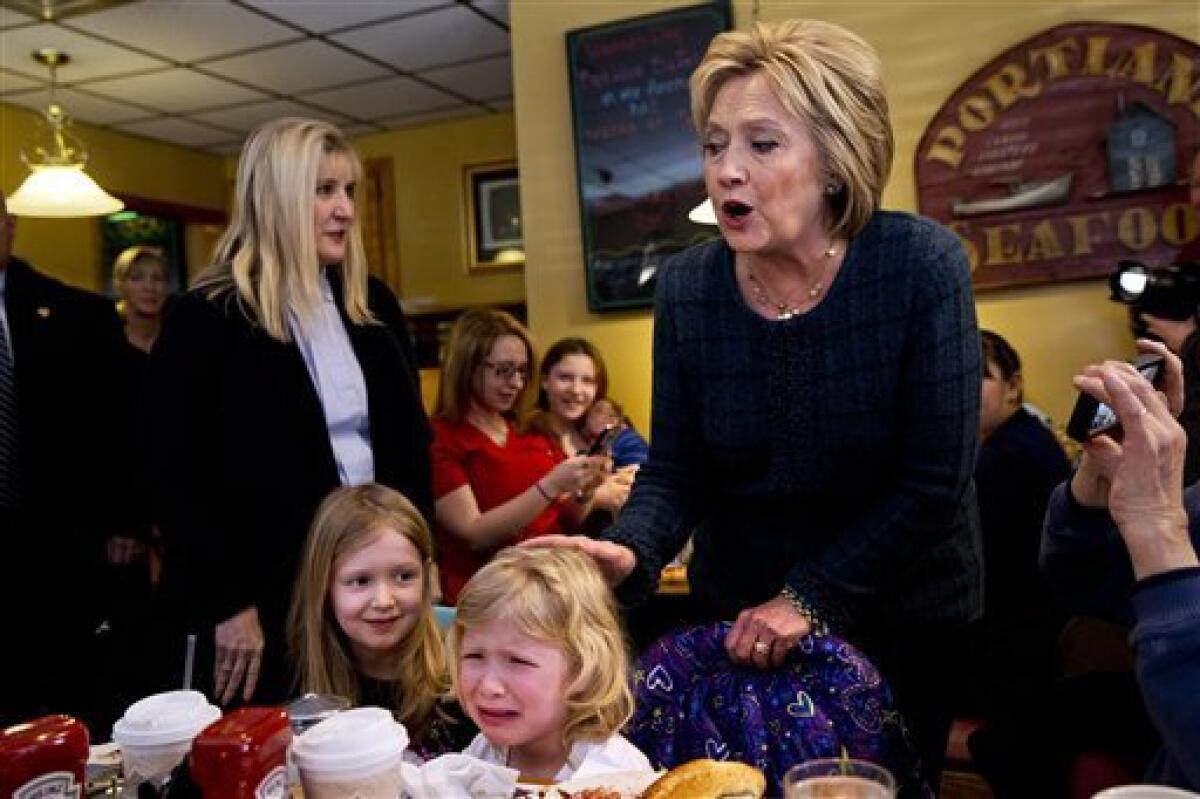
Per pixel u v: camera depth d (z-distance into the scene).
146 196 6.08
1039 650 2.42
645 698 1.29
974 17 3.46
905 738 1.22
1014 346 3.48
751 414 1.41
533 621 1.23
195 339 1.87
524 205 4.09
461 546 2.55
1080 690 1.81
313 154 1.90
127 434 3.06
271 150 1.90
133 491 3.06
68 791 0.93
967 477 1.34
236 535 1.88
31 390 2.76
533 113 4.06
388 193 6.16
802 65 1.27
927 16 3.51
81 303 2.99
